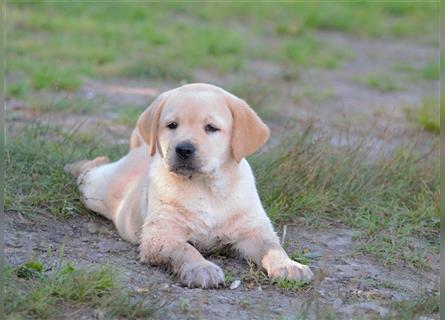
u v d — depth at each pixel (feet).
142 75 64.75
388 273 31.63
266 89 59.57
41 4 85.81
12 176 36.55
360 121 55.31
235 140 30.27
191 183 30.63
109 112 53.01
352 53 81.87
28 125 44.98
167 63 67.10
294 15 94.79
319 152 40.24
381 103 63.05
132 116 51.01
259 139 30.68
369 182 39.63
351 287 29.55
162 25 84.94
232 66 70.23
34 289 26.02
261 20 92.32
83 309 25.63
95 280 26.91
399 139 50.21
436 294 29.40
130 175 34.88
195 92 30.14
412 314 26.58
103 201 35.12
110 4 89.76
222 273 28.53
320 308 26.68
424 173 40.83
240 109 30.42
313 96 63.10
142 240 30.60
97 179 36.14
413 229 36.45
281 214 36.06
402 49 86.53
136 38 76.89
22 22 77.92
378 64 79.41
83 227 34.27
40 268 27.78
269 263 29.48
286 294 28.32
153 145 30.66
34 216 34.06
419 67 78.59
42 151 39.37
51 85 57.52
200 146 29.17
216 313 26.20
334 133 51.19
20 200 34.65
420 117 54.60
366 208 38.01
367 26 93.81
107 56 68.69
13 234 32.09
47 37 74.28
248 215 31.12
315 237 34.88
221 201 30.78
